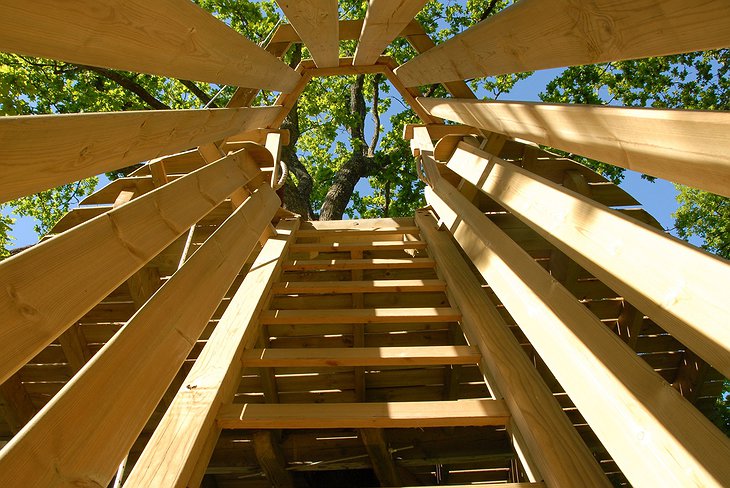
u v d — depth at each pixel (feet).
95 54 3.31
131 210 3.97
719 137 2.45
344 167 31.24
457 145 10.68
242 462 10.28
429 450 10.41
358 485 11.44
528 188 5.74
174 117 4.91
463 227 8.42
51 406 2.59
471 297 6.98
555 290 4.77
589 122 3.66
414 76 10.31
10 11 2.35
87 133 3.27
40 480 2.30
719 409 15.01
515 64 4.90
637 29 2.77
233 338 5.92
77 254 3.03
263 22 30.83
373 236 11.98
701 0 2.20
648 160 3.19
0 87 22.53
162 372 3.76
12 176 2.50
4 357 2.19
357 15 33.86
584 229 4.23
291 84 11.83
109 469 2.81
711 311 2.68
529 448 4.51
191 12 4.30
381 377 10.55
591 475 3.92
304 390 10.44
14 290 2.40
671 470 2.95
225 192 6.90
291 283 8.10
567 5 3.26
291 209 22.88
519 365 5.34
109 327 10.12
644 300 3.27
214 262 5.69
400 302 10.64
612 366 3.76
